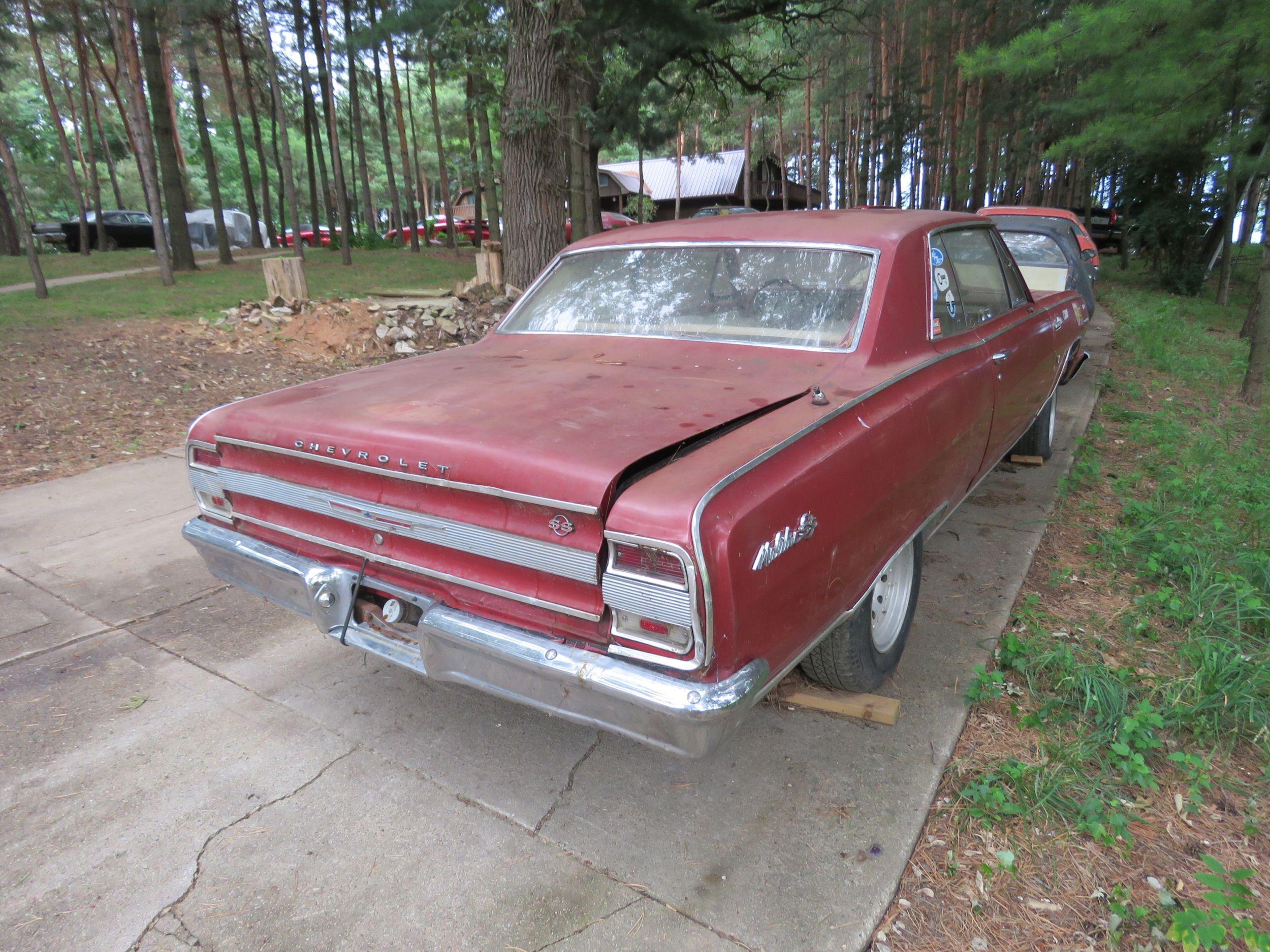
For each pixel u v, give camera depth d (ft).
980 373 10.78
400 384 9.18
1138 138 30.27
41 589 12.94
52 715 9.62
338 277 50.14
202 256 68.03
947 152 99.19
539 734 9.17
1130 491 16.19
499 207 72.43
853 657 8.63
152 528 15.48
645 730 6.24
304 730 9.29
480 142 67.26
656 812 7.84
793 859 7.19
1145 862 7.14
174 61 91.20
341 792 8.25
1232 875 6.51
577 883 7.02
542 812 7.90
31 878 7.21
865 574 8.07
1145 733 8.46
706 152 123.65
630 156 173.88
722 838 7.47
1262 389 24.00
